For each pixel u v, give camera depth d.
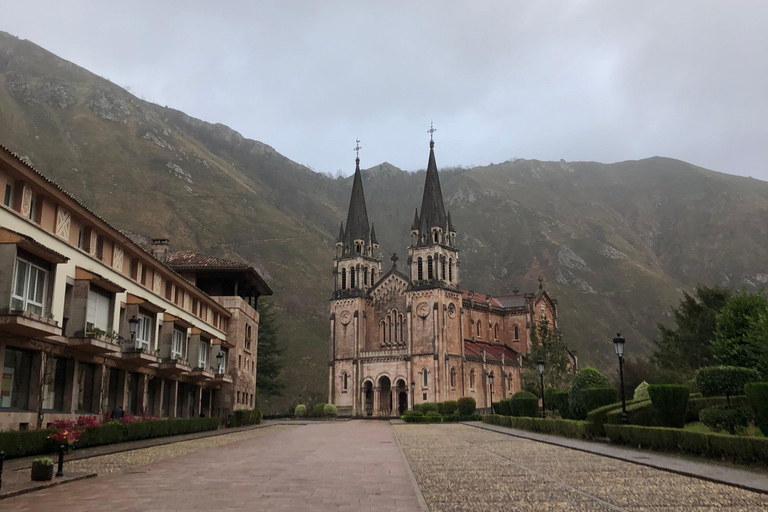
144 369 48.19
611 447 31.83
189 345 57.66
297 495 17.55
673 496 16.88
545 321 96.38
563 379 90.12
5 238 29.92
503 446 35.66
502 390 117.06
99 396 40.56
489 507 15.51
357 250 117.75
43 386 34.12
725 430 29.14
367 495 17.55
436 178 115.50
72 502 16.36
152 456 29.62
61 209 36.59
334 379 113.38
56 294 35.09
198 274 71.56
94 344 36.72
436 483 19.97
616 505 15.63
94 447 33.19
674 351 68.50
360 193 121.88
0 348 30.73
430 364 105.38
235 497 17.17
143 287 47.78
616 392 42.22
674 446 27.34
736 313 50.03
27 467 23.83
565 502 16.09
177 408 58.03
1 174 30.91
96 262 40.41
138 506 15.73
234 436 47.75
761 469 21.66
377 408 108.69
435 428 62.94
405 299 112.81
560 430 42.50
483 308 127.31
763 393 24.91
